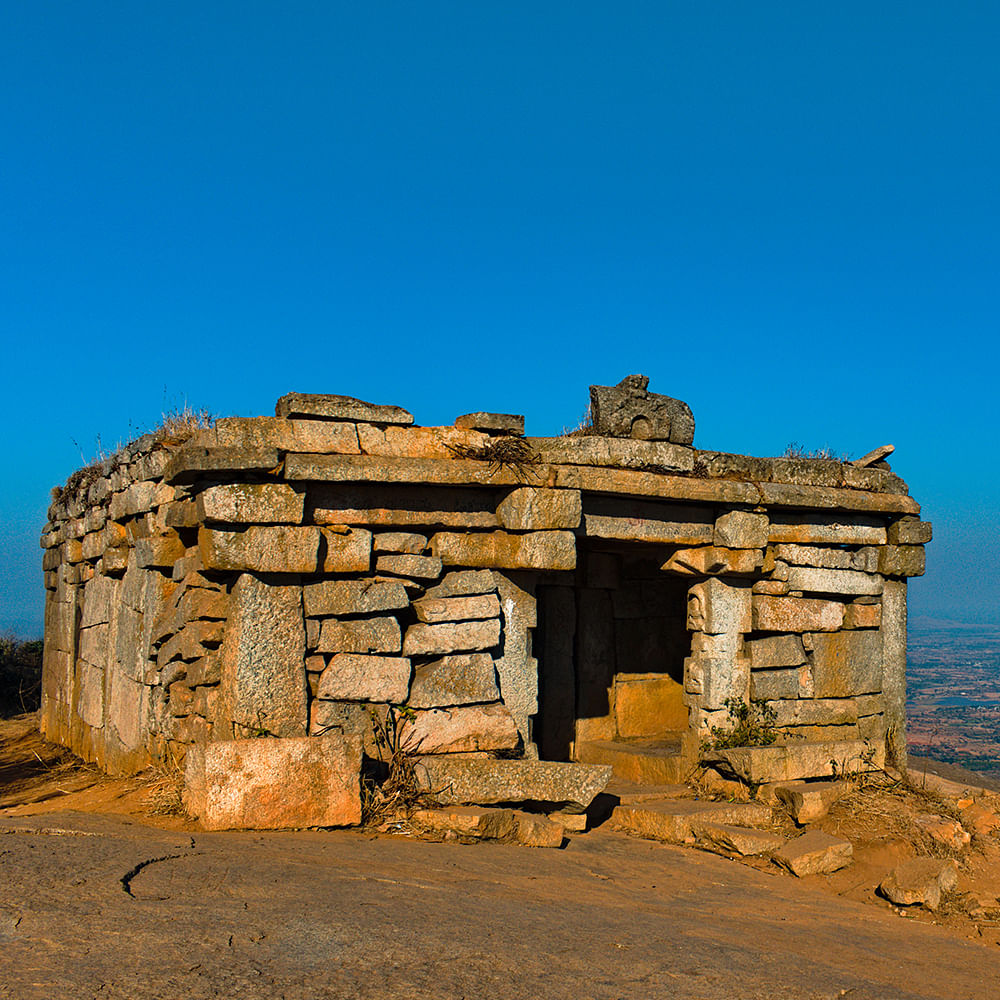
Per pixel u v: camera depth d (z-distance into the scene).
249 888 4.63
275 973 3.52
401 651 8.18
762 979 4.13
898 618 11.02
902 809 9.23
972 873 8.34
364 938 3.98
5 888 4.30
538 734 10.84
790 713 10.08
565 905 5.26
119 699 10.39
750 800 9.19
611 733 11.45
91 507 11.91
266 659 7.67
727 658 9.84
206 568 7.65
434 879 5.45
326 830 6.82
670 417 9.41
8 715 18.34
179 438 9.11
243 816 6.58
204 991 3.30
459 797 7.65
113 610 10.84
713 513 9.82
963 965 5.45
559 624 11.02
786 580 10.12
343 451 7.99
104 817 7.00
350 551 8.01
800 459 10.90
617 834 8.37
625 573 11.72
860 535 10.68
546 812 8.17
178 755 8.60
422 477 8.04
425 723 8.16
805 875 7.71
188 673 8.45
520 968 3.85
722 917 5.76
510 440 8.48
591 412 9.28
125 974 3.39
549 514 8.36
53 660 14.08
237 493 7.59
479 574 8.59
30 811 8.49
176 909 4.17
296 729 7.71
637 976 3.96
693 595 10.02
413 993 3.46
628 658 11.74
